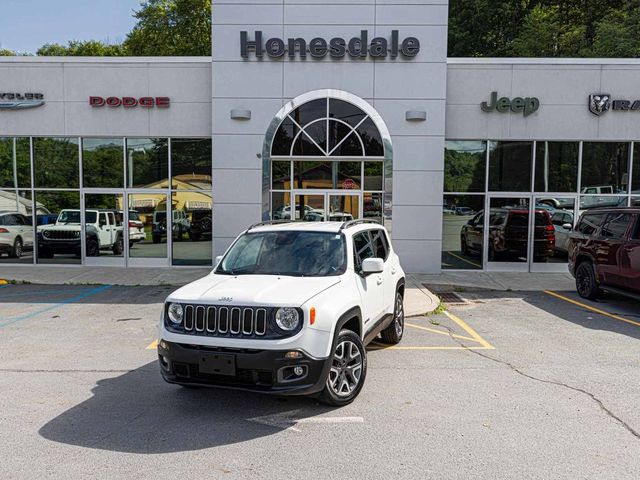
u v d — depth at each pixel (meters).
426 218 14.10
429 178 14.03
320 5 13.82
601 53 22.92
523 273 14.45
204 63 14.78
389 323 6.78
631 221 9.61
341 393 4.97
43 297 11.13
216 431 4.42
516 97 14.45
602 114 14.38
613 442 4.17
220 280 5.27
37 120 15.09
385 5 13.76
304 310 4.50
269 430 4.44
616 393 5.31
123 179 15.28
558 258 14.76
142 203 15.30
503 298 11.12
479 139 14.61
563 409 4.88
